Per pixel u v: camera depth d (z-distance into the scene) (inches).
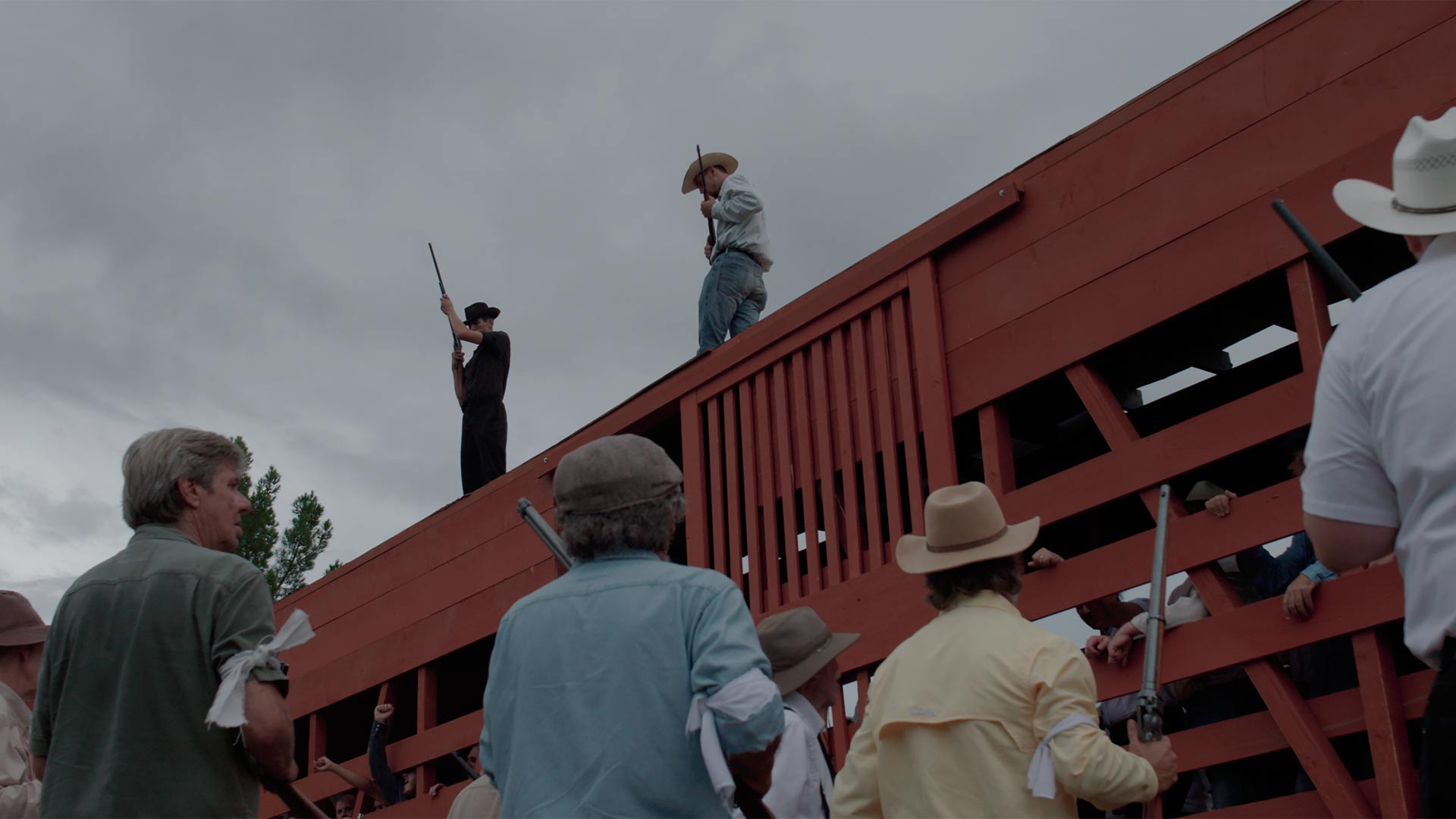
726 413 235.6
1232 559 168.1
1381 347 83.7
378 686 314.8
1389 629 142.3
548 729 87.3
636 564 93.4
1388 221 90.4
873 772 122.6
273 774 102.6
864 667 196.2
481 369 359.9
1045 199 189.3
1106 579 168.6
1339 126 156.9
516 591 274.5
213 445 115.5
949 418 193.3
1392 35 153.6
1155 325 171.3
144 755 101.1
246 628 104.5
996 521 123.2
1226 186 166.9
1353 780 141.9
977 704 112.1
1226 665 152.7
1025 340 186.9
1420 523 80.7
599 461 95.7
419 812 278.8
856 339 212.5
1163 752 115.6
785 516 217.6
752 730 83.9
